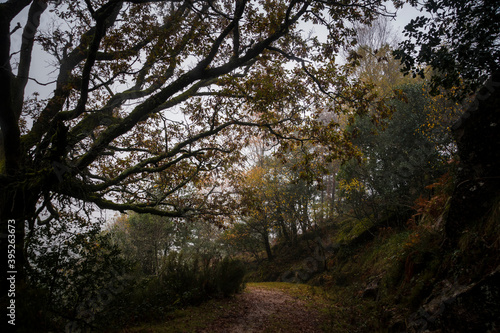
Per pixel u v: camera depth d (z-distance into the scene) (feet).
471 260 14.88
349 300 28.14
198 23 22.65
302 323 22.16
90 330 17.08
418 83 39.78
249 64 32.09
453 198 18.17
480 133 16.71
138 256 68.13
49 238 16.65
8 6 17.62
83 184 22.24
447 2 13.88
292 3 20.35
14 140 20.89
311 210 67.82
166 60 24.50
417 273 20.54
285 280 57.77
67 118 23.90
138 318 20.31
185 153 28.43
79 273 16.75
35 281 15.88
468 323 11.89
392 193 38.63
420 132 35.60
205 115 30.96
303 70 27.68
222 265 31.53
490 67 14.39
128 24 24.36
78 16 24.79
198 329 19.44
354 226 50.83
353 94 26.78
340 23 24.63
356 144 41.83
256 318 23.40
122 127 22.54
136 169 25.89
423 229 24.47
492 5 13.03
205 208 32.07
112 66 23.36
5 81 17.93
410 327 15.79
